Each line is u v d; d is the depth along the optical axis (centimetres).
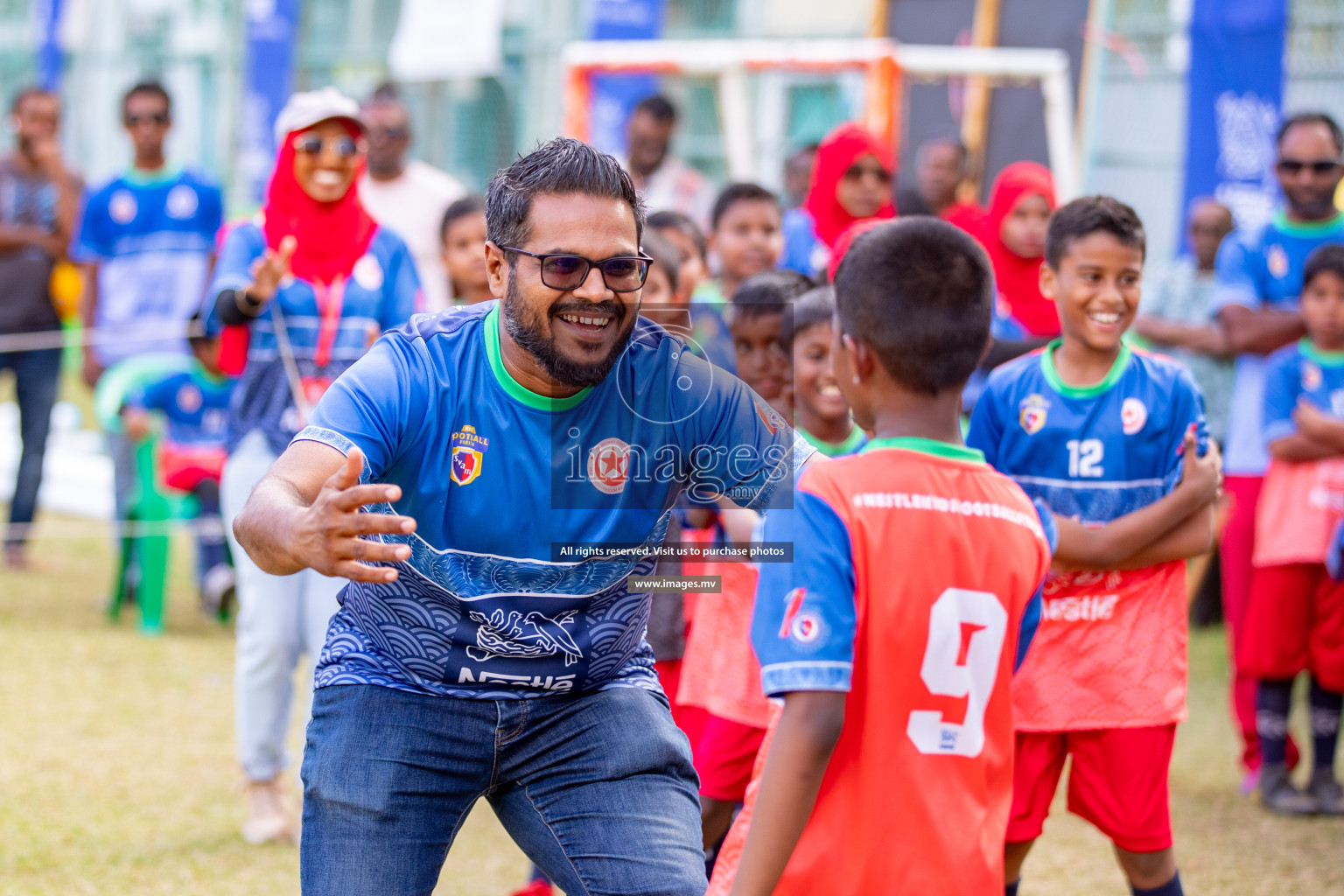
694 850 371
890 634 341
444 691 381
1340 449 739
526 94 1909
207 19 2200
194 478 1069
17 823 659
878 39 1719
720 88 1639
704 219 1284
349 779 371
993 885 341
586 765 384
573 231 350
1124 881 650
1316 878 649
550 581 379
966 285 356
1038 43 1614
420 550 374
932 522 348
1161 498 533
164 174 1158
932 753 340
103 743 793
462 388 371
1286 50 1440
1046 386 547
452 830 388
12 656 955
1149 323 990
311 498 346
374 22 2011
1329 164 838
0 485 1520
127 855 632
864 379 365
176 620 1111
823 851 342
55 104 1246
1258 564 768
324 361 659
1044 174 870
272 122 2061
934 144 1165
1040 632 521
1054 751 526
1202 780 807
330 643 396
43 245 1219
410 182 1006
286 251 625
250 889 601
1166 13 1556
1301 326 812
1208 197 1483
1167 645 524
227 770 763
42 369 1230
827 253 934
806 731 331
